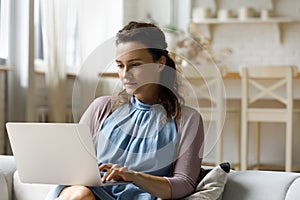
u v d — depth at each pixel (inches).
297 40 247.6
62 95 196.7
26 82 182.9
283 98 183.2
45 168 76.5
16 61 184.9
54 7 191.0
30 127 74.3
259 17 252.1
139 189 77.0
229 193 78.0
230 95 202.4
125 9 255.1
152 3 268.2
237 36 254.1
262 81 201.5
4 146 179.8
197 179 78.8
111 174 72.6
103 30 241.0
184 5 265.7
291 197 72.6
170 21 265.9
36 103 194.9
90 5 232.1
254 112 185.3
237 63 254.1
